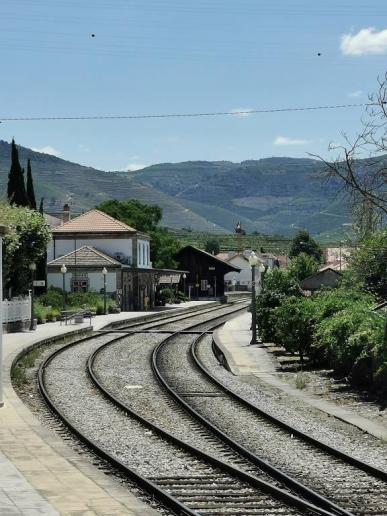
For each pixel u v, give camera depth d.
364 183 31.53
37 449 14.61
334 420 20.19
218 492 12.52
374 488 13.03
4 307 46.50
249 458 15.29
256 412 21.25
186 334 52.00
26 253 51.38
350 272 40.09
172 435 17.27
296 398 23.97
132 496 11.00
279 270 43.62
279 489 12.27
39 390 25.45
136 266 94.00
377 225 37.91
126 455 15.63
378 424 19.30
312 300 34.81
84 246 88.31
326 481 13.55
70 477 12.18
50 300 67.81
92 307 72.38
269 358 35.09
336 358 27.98
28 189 65.06
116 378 29.09
